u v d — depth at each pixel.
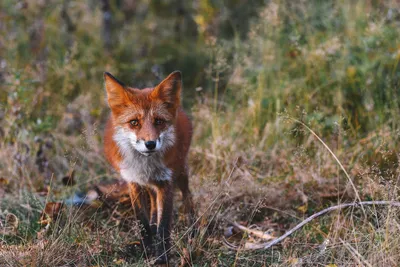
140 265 7.54
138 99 8.20
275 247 8.20
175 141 8.48
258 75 13.01
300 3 14.37
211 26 16.81
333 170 9.99
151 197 9.16
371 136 10.66
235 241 8.52
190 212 8.95
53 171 11.28
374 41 12.30
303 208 9.17
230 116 12.31
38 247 7.49
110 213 9.39
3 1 16.00
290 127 11.31
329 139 10.86
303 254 7.75
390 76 11.91
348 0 14.23
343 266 6.94
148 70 16.42
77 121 13.01
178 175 8.84
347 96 12.00
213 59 15.86
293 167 10.17
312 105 11.95
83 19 17.38
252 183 9.86
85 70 15.30
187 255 7.76
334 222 8.44
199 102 12.41
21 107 11.57
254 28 14.70
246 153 11.00
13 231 8.53
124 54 17.19
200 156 11.16
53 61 14.98
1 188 10.32
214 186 9.16
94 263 7.74
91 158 11.37
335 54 12.69
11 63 14.11
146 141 7.82
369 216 8.22
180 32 18.61
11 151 11.01
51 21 16.47
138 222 8.22
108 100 8.41
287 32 14.62
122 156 8.38
